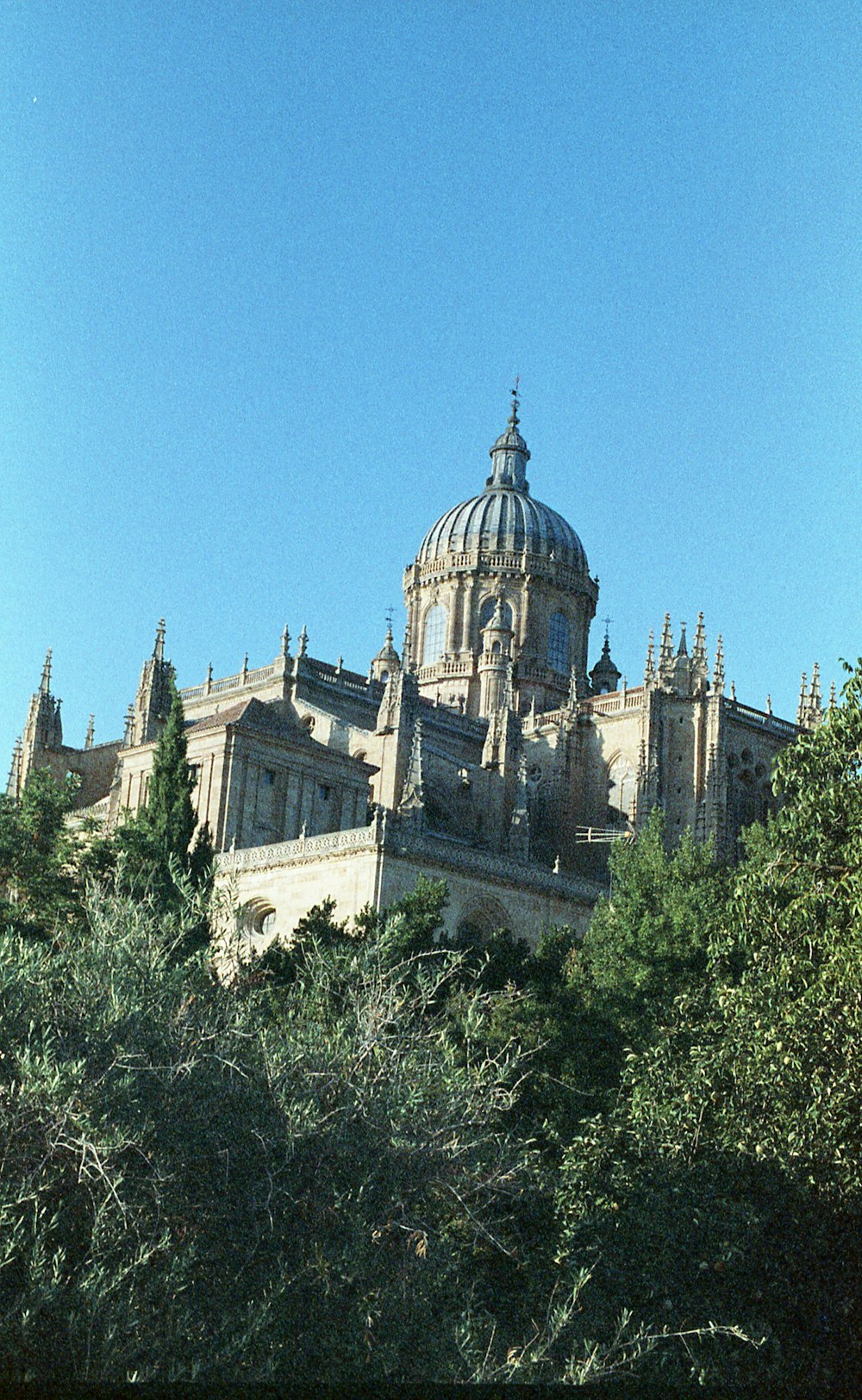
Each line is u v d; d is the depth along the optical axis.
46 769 70.56
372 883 73.94
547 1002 52.81
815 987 36.03
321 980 36.28
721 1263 34.38
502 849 99.88
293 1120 29.25
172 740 69.38
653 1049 41.66
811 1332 34.34
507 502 127.88
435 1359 27.77
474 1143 30.81
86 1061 27.97
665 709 105.00
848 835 38.47
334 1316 27.75
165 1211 27.52
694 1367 32.06
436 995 50.59
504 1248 31.42
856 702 38.88
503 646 117.31
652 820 74.12
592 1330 31.98
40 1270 24.91
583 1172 37.34
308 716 100.38
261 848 79.56
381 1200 29.62
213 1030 30.91
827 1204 34.72
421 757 90.75
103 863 60.38
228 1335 26.38
